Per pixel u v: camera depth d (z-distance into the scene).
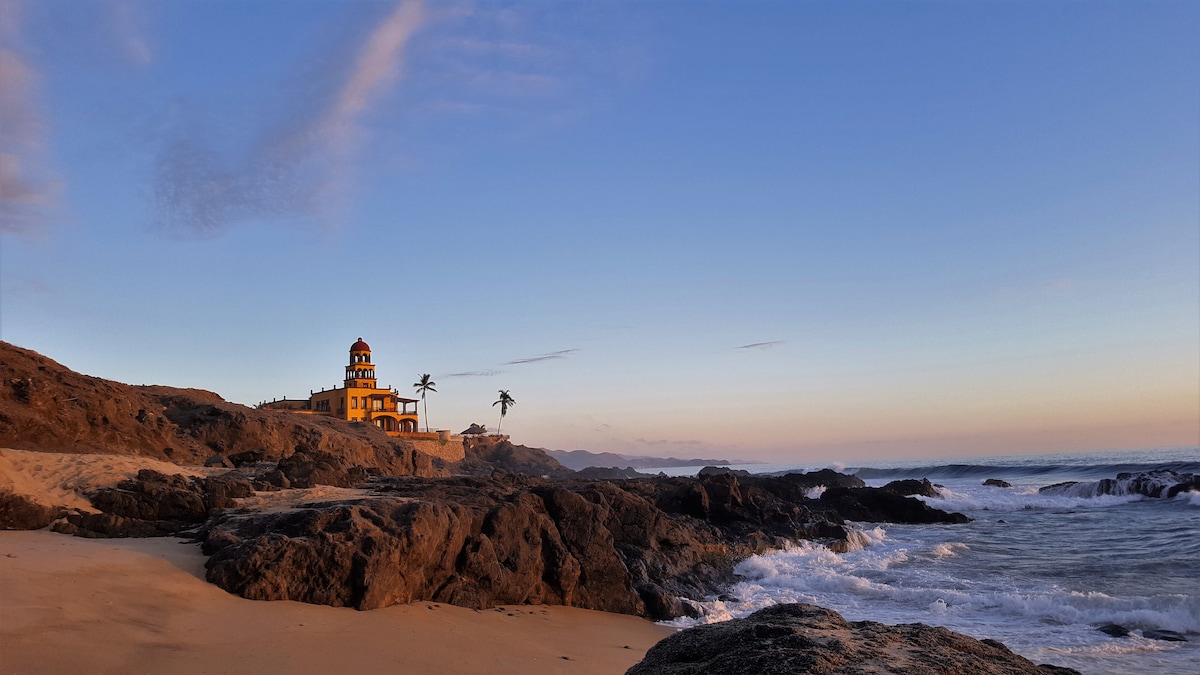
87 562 12.02
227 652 9.31
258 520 14.85
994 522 39.16
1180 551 25.70
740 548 25.50
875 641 5.22
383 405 91.56
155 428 29.09
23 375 24.36
